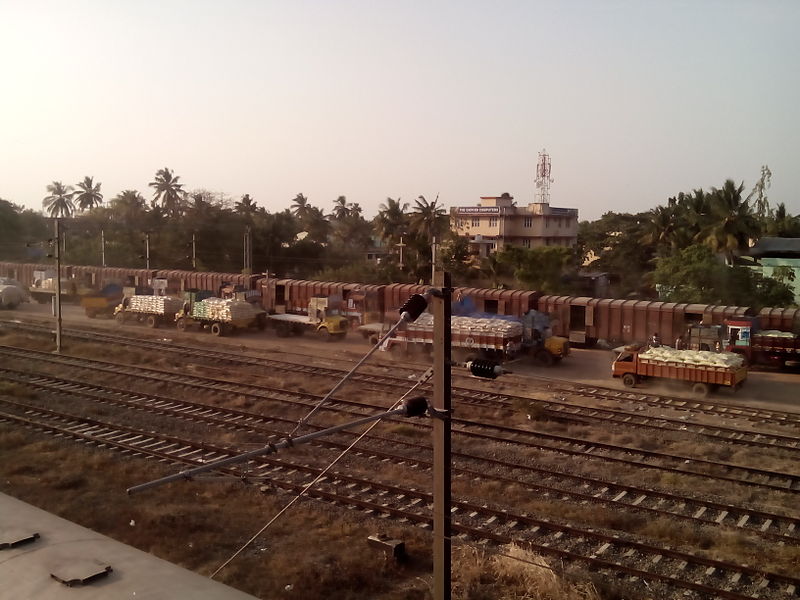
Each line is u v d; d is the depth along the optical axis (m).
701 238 44.94
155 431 17.52
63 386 22.58
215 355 28.69
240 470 14.57
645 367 22.73
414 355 27.77
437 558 7.02
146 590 4.55
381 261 56.72
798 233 59.00
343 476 14.01
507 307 31.67
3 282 49.31
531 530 11.68
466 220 71.19
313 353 29.58
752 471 14.66
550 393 22.03
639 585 9.88
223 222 68.25
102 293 43.69
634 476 14.41
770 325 27.17
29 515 5.73
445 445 6.97
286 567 10.30
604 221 74.88
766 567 10.33
